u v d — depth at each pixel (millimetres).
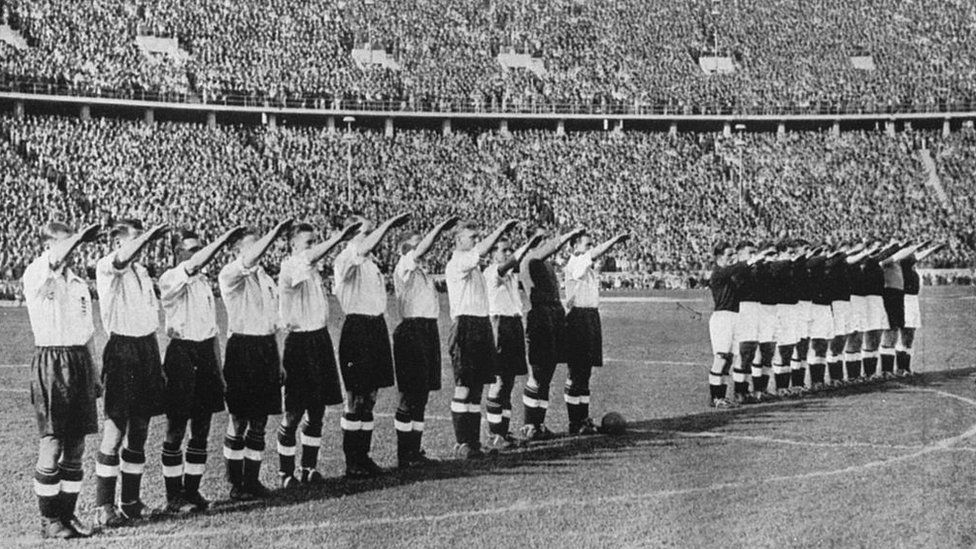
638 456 13609
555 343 15305
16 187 50312
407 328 13383
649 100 70812
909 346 22703
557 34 75062
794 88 72062
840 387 20641
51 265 10117
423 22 73438
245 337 11633
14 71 56531
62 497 10219
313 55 67500
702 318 39031
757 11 78000
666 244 60531
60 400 10078
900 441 14500
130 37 63281
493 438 14680
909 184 65375
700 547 9367
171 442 11133
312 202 57156
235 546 9633
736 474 12445
